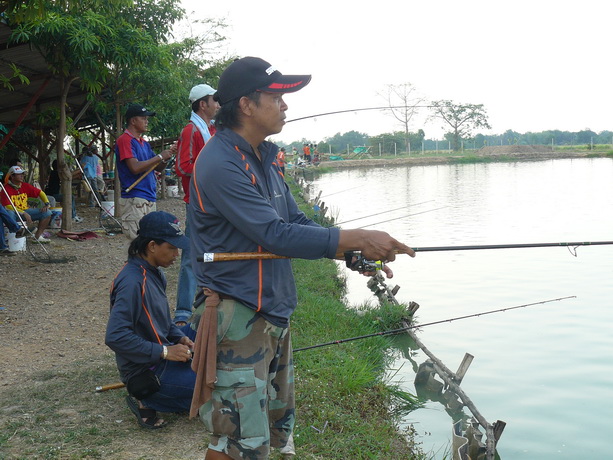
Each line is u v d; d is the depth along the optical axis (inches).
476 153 2687.0
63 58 396.5
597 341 283.0
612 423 205.6
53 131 681.6
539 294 364.8
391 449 174.2
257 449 101.7
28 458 140.3
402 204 857.5
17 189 394.0
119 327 149.8
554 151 2669.8
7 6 291.7
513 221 665.0
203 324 100.7
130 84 550.3
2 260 354.9
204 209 100.7
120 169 250.7
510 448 191.0
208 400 101.4
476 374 247.8
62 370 193.2
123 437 151.3
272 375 110.0
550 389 233.1
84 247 407.8
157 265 158.2
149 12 519.5
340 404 191.6
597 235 563.5
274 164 110.5
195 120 205.9
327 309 298.2
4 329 235.3
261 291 100.6
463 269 434.9
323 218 569.9
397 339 291.1
